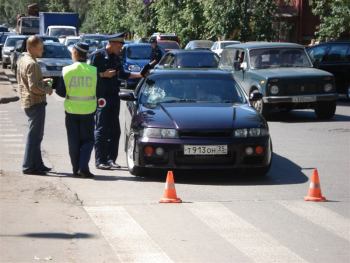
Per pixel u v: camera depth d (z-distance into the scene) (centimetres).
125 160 3023
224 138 2467
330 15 7638
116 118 2778
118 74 2766
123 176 2627
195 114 2556
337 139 3656
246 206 2136
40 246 1702
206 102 2752
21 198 2188
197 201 2208
